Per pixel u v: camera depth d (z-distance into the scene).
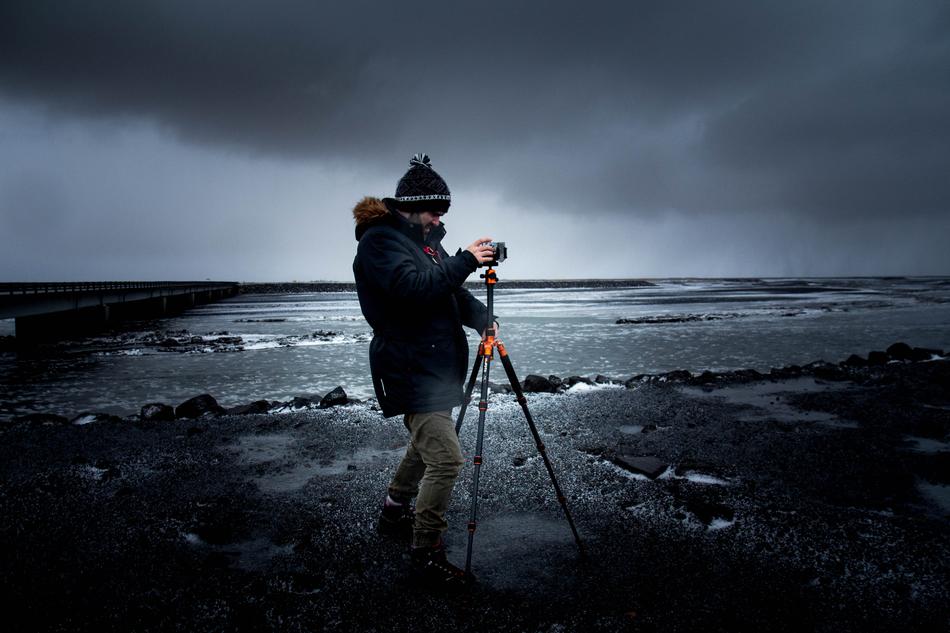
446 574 2.86
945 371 9.41
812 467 4.79
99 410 10.49
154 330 33.31
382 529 3.50
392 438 5.79
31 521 3.73
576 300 71.06
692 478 4.50
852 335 23.11
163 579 3.01
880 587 2.87
